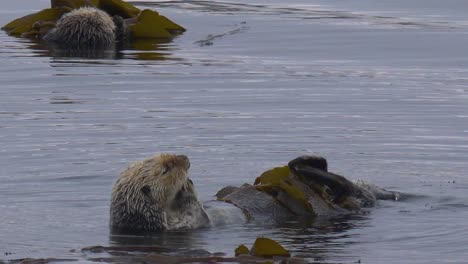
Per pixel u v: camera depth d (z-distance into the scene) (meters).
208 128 21.88
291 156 19.91
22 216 16.16
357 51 31.23
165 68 28.53
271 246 13.42
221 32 35.22
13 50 31.75
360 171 18.91
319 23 37.00
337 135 21.38
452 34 34.31
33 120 22.59
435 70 28.19
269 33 34.78
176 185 15.49
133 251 14.14
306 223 15.62
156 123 22.31
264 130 21.69
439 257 13.70
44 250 14.23
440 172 18.83
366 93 25.19
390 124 22.28
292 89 25.64
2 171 18.80
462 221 15.64
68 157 19.75
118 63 29.52
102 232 15.26
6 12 40.19
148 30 34.75
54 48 32.44
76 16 33.88
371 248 14.21
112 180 18.34
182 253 13.99
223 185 17.97
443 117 22.89
